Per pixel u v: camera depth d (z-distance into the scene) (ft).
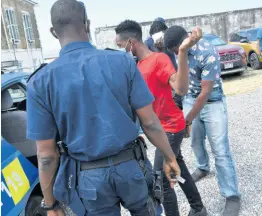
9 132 9.41
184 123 8.58
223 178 9.86
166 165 6.41
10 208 7.43
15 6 66.85
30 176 8.49
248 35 43.55
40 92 5.23
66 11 5.44
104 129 5.26
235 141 16.46
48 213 6.03
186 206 10.92
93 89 5.19
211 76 8.95
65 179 5.59
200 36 6.56
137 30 7.94
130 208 5.94
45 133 5.33
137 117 5.91
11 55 62.49
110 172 5.46
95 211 5.69
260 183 11.73
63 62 5.29
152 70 7.78
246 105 23.93
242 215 9.95
